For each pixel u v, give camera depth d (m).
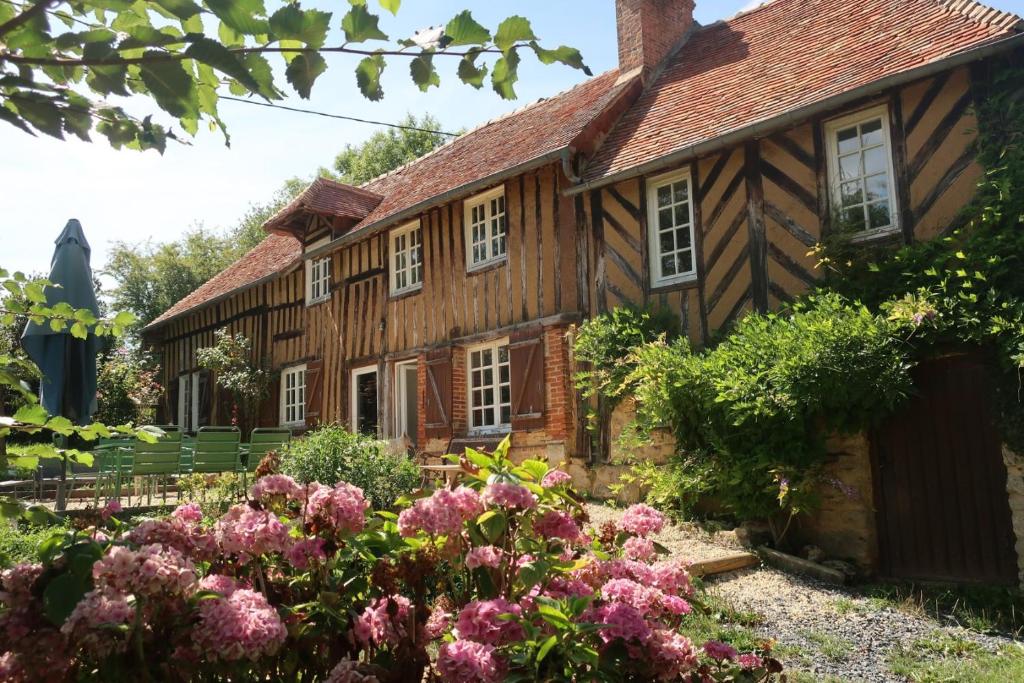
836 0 10.24
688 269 9.09
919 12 8.59
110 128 1.88
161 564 1.84
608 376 8.89
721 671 2.64
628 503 8.66
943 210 7.11
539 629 2.17
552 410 9.90
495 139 13.27
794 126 8.21
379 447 8.10
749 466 7.08
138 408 17.69
